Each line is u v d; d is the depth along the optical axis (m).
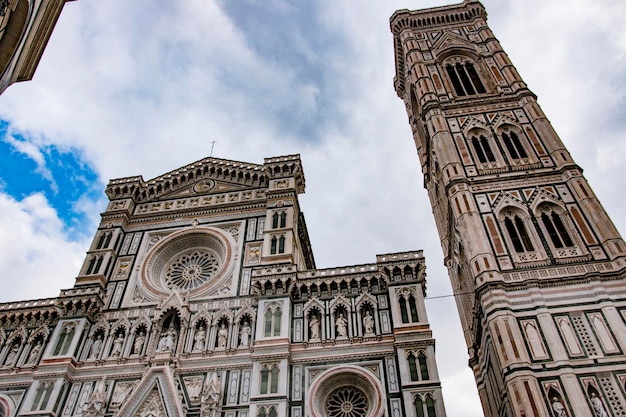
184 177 59.41
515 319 36.00
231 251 49.25
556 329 35.16
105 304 46.75
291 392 37.25
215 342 42.09
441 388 35.03
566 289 37.38
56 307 45.78
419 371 36.28
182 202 56.59
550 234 41.84
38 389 39.97
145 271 49.34
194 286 48.75
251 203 54.31
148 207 56.78
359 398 37.34
